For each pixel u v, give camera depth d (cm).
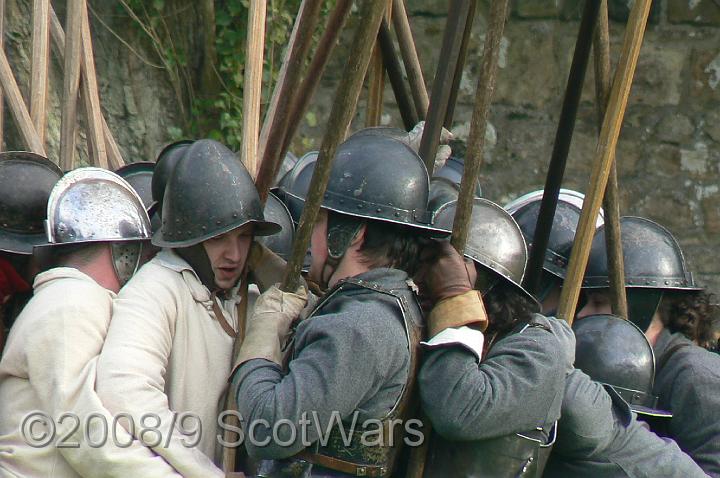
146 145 1911
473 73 2064
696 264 2058
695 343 1188
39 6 1334
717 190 2062
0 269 1033
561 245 1190
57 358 877
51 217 951
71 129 1338
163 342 894
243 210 917
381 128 1121
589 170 2070
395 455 884
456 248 921
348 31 2023
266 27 1906
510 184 2081
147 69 1916
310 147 2045
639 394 1055
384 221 895
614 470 982
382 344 835
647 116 2069
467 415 851
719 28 2048
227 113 1942
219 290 948
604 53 1101
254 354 880
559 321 995
